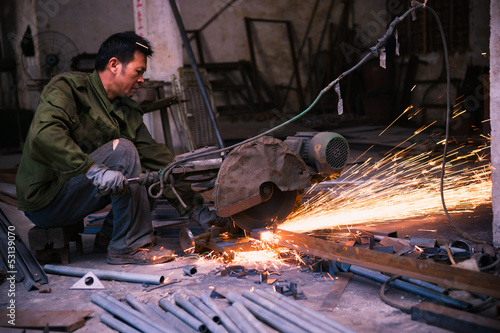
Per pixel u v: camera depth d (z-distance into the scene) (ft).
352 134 34.12
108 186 9.83
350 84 44.73
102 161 10.52
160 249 11.11
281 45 46.80
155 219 15.17
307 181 10.93
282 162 10.61
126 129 11.91
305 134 11.49
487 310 7.64
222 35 45.34
